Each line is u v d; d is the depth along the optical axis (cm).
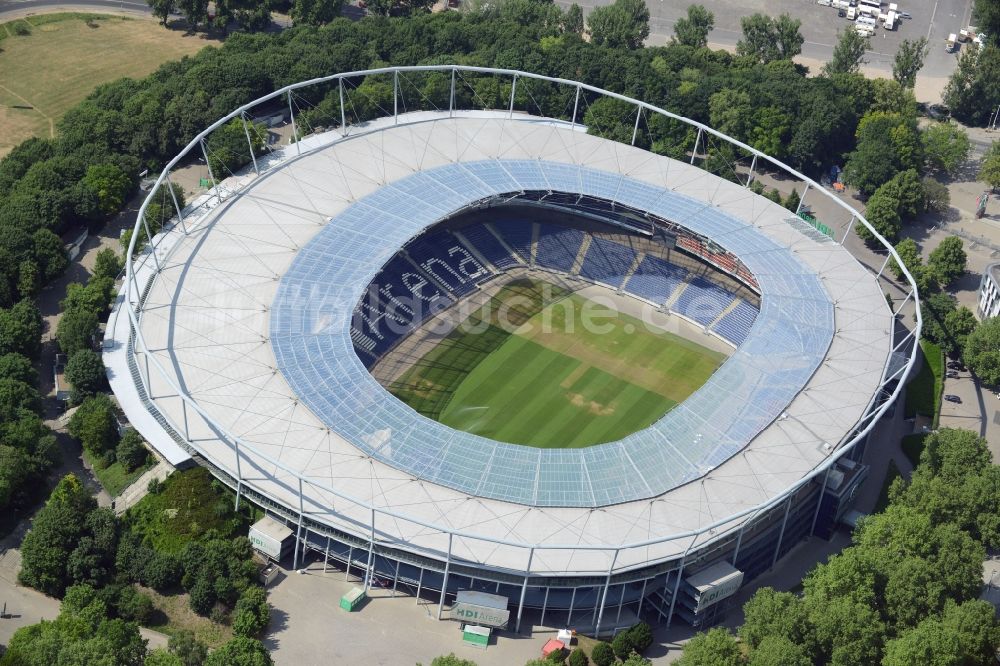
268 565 17488
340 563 17662
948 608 16375
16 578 17038
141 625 16275
